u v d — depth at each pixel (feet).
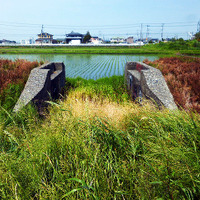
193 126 8.20
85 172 5.81
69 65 75.05
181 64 39.22
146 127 9.58
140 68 28.89
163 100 16.67
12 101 16.42
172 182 5.49
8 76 22.53
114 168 6.31
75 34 465.47
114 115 12.57
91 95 24.85
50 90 22.24
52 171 6.49
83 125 8.39
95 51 172.35
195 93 21.42
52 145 7.43
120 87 32.09
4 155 6.93
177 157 6.31
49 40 434.71
